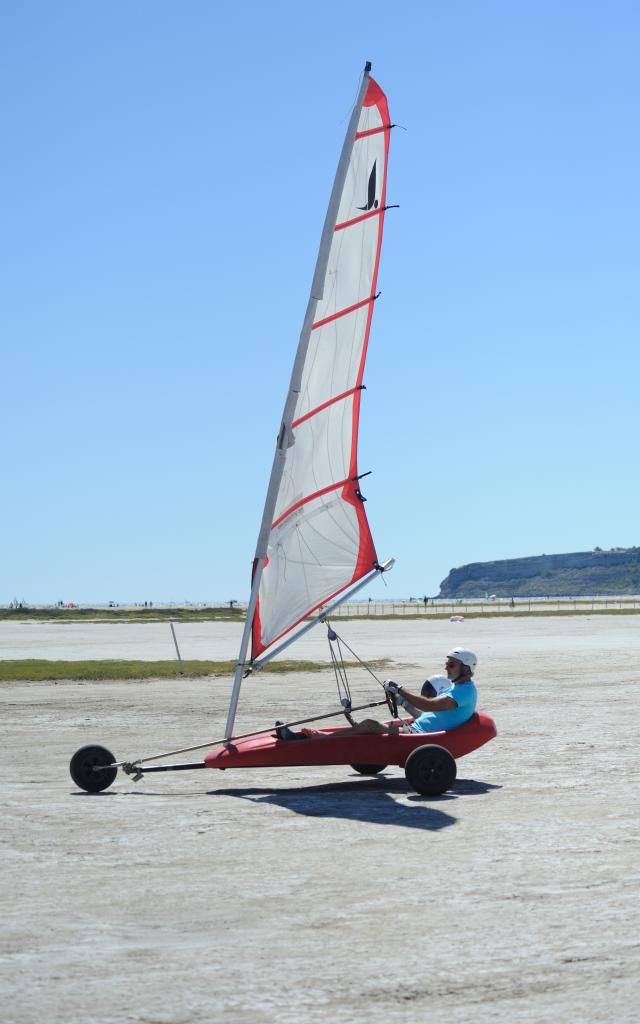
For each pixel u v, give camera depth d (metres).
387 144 13.07
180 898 7.22
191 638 63.09
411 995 5.30
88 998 5.30
